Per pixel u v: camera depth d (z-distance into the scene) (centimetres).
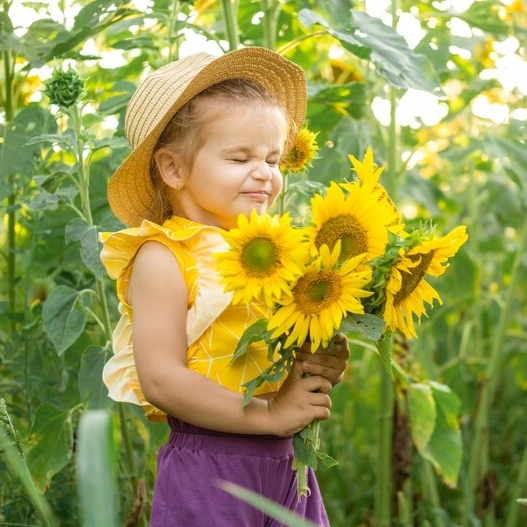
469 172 495
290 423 206
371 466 443
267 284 185
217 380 211
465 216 523
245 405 200
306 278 187
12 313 322
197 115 214
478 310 461
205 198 216
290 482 224
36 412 282
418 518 387
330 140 355
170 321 210
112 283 345
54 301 279
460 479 406
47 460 282
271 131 215
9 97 340
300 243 184
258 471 214
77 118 281
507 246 520
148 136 220
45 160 313
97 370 276
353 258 189
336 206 192
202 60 234
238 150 213
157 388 206
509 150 395
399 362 356
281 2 339
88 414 150
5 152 308
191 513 212
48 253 334
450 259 452
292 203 336
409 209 575
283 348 200
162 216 231
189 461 214
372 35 314
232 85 220
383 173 376
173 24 309
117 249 219
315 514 236
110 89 380
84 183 282
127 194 236
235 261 185
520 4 420
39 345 322
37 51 307
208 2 372
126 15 308
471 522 380
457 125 487
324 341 192
